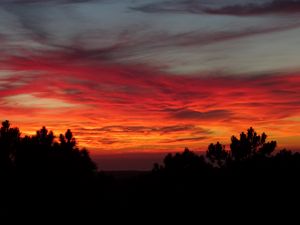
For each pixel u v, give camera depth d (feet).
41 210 49.52
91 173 56.18
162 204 67.97
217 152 76.69
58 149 53.06
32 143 50.93
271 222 62.39
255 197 67.26
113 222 56.75
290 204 65.51
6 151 48.98
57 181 50.90
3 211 47.80
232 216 65.05
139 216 63.26
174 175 75.61
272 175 69.97
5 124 50.34
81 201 52.60
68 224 51.13
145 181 75.61
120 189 71.26
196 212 66.28
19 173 49.16
